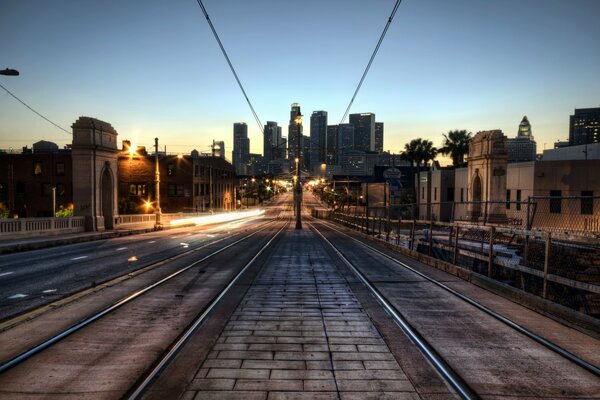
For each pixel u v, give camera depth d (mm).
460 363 5328
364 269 13461
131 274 12047
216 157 90312
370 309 8125
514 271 14430
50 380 4754
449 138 65812
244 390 4496
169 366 5152
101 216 30250
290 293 9594
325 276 12031
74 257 17047
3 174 66250
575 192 34531
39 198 65688
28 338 6188
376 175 99125
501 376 4938
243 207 137750
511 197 39250
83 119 29031
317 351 5727
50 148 74188
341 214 52594
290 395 4387
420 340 6266
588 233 13070
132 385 4625
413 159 65500
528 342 6180
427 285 10688
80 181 29094
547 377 4926
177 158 71625
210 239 27125
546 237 8234
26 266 14367
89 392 4457
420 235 26453
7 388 4555
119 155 71688
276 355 5559
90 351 5699
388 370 5086
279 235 31703
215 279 11375
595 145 45625
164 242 24656
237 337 6324
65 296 9352
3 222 21641
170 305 8344
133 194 72062
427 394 4449
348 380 4781
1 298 9180
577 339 6289
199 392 4441
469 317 7566
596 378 4914
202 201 77188
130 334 6445
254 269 13312
